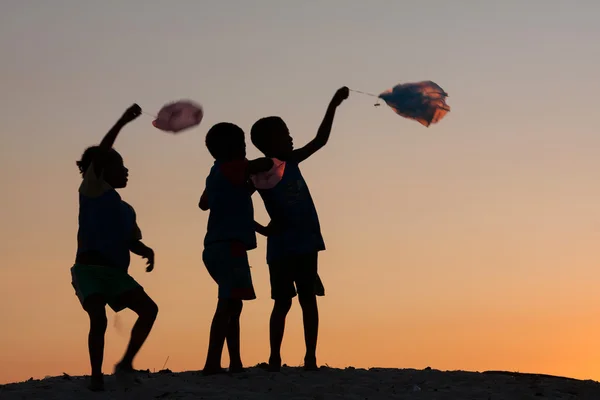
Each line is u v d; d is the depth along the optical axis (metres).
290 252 7.79
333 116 8.03
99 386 6.85
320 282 8.24
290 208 7.81
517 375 8.24
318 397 6.68
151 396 6.67
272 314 7.99
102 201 6.95
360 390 7.01
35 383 7.56
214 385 7.09
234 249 7.48
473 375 8.02
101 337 6.84
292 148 8.12
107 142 6.89
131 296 6.96
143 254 7.29
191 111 7.30
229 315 7.58
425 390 7.19
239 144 7.80
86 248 6.92
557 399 6.99
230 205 7.54
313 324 7.89
